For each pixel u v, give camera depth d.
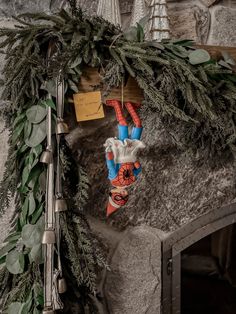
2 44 0.82
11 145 0.85
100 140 0.98
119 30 0.86
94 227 1.01
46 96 0.84
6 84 0.81
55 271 0.81
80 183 0.87
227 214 1.11
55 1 1.04
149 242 1.04
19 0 1.03
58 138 0.83
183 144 0.99
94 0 1.05
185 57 0.87
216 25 1.13
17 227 0.88
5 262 0.88
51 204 0.81
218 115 0.90
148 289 1.06
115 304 1.04
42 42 0.83
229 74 0.92
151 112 0.94
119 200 0.85
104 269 1.03
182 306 1.43
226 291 1.50
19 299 0.83
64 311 0.90
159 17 0.96
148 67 0.80
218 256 1.59
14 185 0.85
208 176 1.07
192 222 1.08
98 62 0.83
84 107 0.86
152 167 1.02
